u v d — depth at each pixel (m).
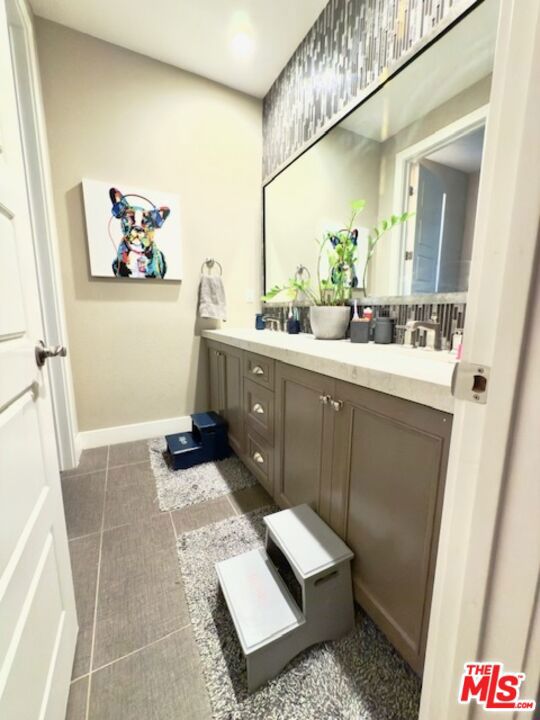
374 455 0.82
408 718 0.72
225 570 0.98
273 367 1.36
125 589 1.05
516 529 0.36
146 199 2.04
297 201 2.02
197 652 0.86
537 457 0.34
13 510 0.55
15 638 0.51
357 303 1.62
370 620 0.95
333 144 1.67
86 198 1.88
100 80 1.86
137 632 0.91
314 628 0.85
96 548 1.23
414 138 1.27
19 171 0.70
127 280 2.09
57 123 1.79
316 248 1.89
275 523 1.04
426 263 1.26
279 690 0.77
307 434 1.14
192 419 2.12
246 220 2.42
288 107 2.03
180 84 2.07
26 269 0.71
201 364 2.41
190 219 2.22
